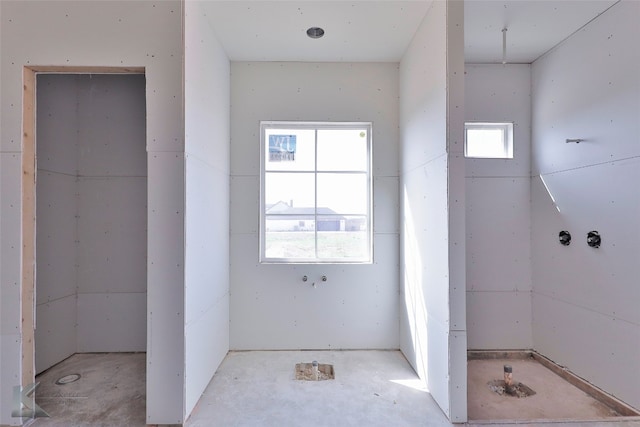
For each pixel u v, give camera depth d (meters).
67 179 3.11
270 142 3.36
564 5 2.38
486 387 2.68
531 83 3.25
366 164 3.36
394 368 2.85
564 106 2.85
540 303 3.13
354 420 2.12
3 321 2.10
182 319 2.07
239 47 2.99
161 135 2.08
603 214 2.48
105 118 3.26
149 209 2.06
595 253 2.55
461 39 2.16
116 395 2.43
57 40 2.09
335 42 2.92
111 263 3.24
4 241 2.11
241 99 3.25
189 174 2.16
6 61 2.09
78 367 2.91
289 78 3.27
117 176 3.25
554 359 2.96
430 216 2.45
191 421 2.11
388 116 3.29
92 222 3.23
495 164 3.25
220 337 2.92
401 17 2.56
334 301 3.25
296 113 3.27
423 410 2.24
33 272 2.21
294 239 3.35
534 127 3.21
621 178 2.34
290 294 3.24
